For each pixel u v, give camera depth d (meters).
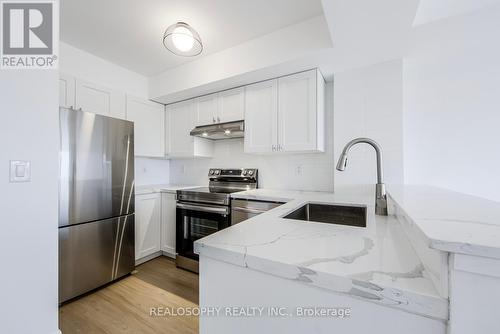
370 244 0.67
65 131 1.72
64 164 1.71
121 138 2.12
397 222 0.94
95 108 2.26
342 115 1.97
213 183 2.93
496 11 1.25
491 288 0.37
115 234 2.06
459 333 0.39
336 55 1.73
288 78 2.07
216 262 0.66
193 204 2.37
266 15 1.69
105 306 1.72
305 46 1.74
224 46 2.11
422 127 1.84
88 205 1.86
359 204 1.42
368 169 1.86
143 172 3.11
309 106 1.98
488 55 1.66
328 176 2.28
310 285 0.52
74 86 2.10
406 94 1.88
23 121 1.20
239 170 2.72
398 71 1.79
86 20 1.77
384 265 0.52
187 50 1.78
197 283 2.07
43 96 1.28
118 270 2.08
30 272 1.22
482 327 0.38
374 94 1.86
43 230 1.26
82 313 1.63
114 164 2.06
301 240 0.70
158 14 1.69
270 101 2.16
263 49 1.94
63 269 1.71
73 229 1.76
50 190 1.29
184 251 2.38
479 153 1.68
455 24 1.37
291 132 2.05
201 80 2.33
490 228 0.47
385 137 1.82
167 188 2.68
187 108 2.79
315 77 1.95
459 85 1.73
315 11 1.66
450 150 1.76
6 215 1.14
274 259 0.56
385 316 0.45
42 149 1.26
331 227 0.85
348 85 1.96
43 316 1.26
